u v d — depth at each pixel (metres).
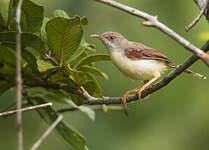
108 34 10.78
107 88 15.15
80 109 9.13
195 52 5.39
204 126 15.43
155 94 15.55
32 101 8.77
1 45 7.43
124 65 10.41
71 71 7.64
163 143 15.06
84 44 8.93
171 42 15.52
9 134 13.58
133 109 15.34
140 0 15.98
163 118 15.43
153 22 5.57
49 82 8.16
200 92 15.56
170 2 15.83
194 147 15.29
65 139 7.80
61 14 8.68
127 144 14.78
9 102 12.86
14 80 8.27
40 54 7.71
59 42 7.43
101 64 15.38
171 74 7.29
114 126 14.95
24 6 7.29
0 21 7.70
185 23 15.63
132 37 15.75
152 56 10.33
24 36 7.00
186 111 15.51
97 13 15.88
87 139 14.35
